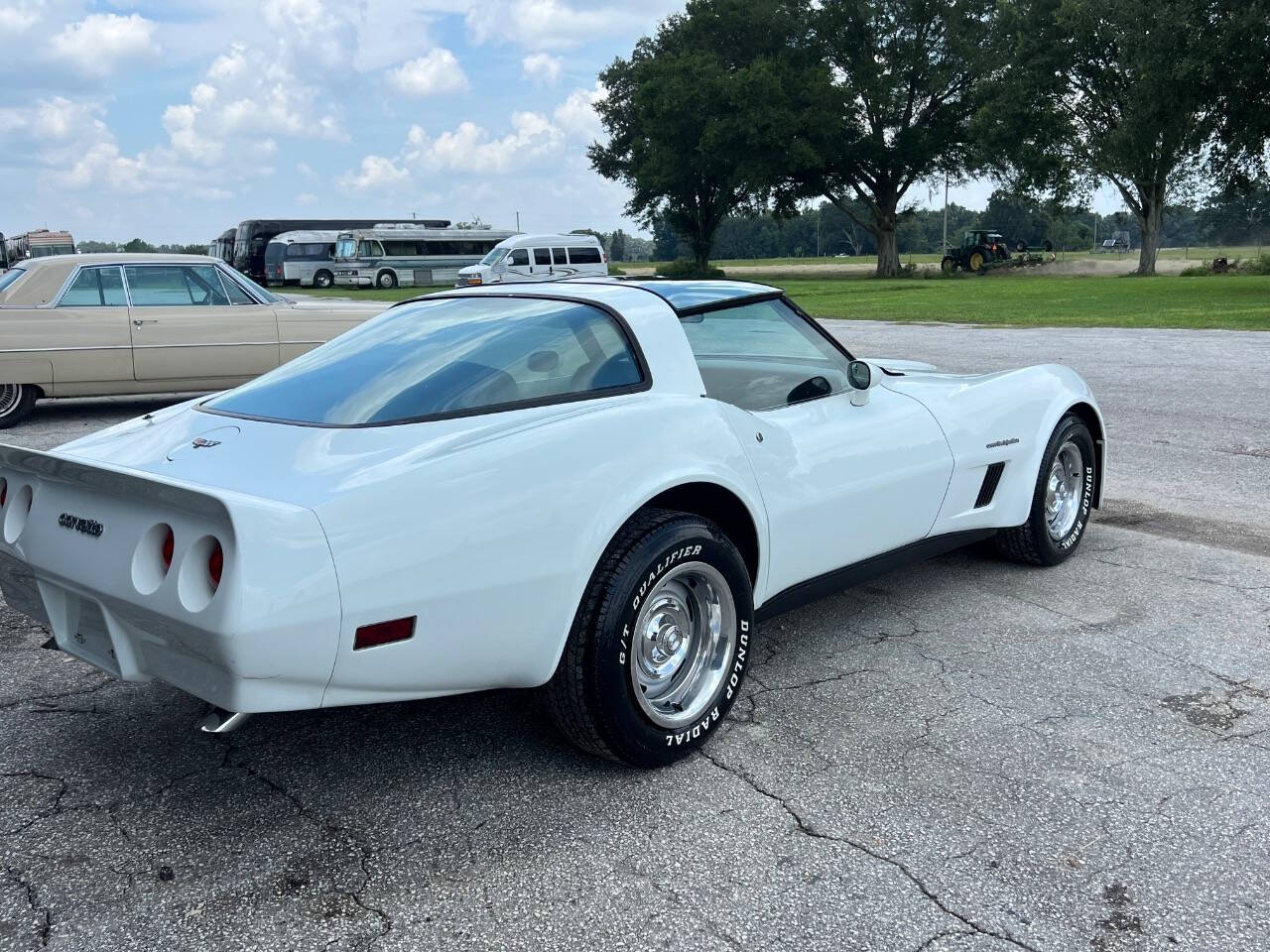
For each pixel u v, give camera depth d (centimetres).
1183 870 243
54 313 891
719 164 5481
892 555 389
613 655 272
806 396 362
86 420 954
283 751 308
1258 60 2984
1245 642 383
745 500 313
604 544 273
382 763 300
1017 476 439
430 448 255
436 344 308
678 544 283
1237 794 275
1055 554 473
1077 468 480
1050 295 3009
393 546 238
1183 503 590
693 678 302
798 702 335
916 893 234
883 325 2017
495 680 265
